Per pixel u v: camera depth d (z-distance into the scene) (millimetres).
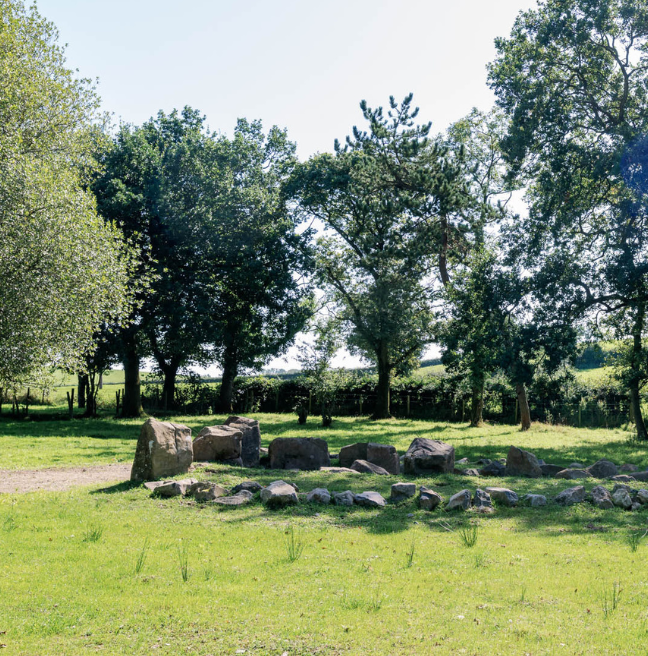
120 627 5547
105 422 32625
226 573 7133
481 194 34625
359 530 9539
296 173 37219
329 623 5613
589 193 26141
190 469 13633
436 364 68562
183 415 40031
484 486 13156
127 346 33406
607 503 11398
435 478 14117
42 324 18125
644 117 25094
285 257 36156
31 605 6059
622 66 25531
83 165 25094
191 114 38406
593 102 26172
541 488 12953
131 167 33156
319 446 16297
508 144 26312
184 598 6246
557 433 29484
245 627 5535
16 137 19844
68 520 9820
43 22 24516
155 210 31422
